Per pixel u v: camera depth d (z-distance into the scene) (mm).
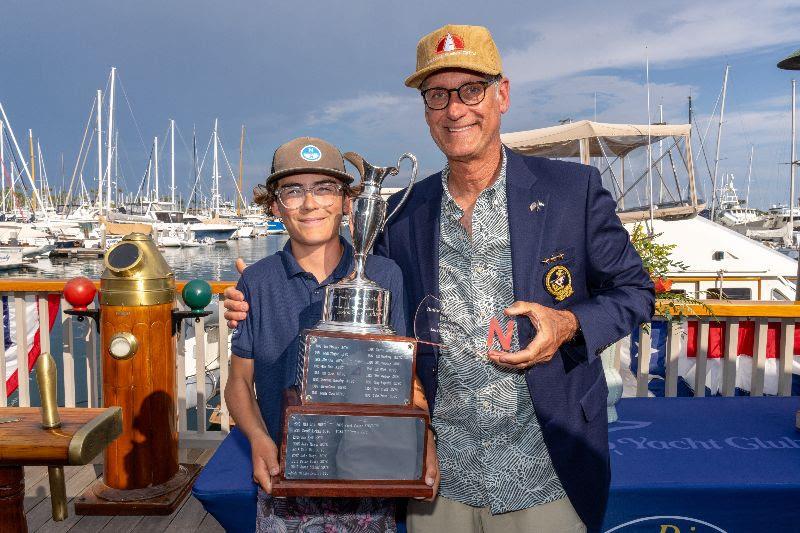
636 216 6727
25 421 1230
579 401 1475
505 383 1458
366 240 1365
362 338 1236
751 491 1654
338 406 1229
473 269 1508
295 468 1225
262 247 50844
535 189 1504
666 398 2514
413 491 1240
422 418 1235
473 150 1451
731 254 6555
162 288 2822
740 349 3453
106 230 38719
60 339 8906
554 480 1492
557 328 1311
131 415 2809
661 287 2936
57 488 1225
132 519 2760
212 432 3561
